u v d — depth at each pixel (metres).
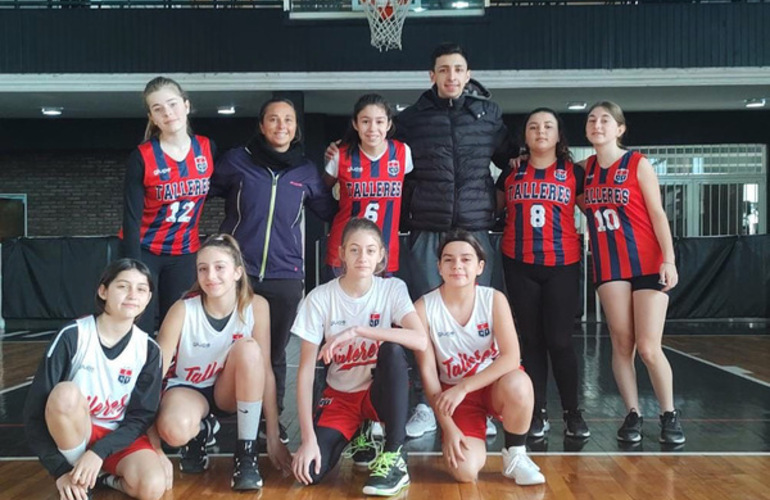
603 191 3.08
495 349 2.68
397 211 3.16
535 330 3.15
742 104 8.91
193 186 2.96
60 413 2.17
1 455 2.96
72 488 2.19
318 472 2.40
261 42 7.55
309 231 8.73
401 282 2.66
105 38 7.51
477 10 7.14
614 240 3.08
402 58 7.55
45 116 9.27
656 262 3.03
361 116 3.02
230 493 2.40
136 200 2.88
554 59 7.57
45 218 9.87
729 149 9.61
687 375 5.01
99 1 7.68
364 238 2.54
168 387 2.61
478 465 2.50
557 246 3.08
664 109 9.28
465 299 2.64
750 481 2.52
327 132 9.47
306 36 7.55
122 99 8.10
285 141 3.06
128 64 7.52
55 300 8.37
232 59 7.54
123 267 2.30
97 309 2.40
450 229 3.15
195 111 8.84
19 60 7.50
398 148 3.16
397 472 2.38
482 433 2.61
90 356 2.29
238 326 2.59
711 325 8.23
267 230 3.07
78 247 8.38
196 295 2.62
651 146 9.58
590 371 5.20
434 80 3.19
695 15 7.58
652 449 2.98
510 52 7.56
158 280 3.05
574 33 7.57
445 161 3.14
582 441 3.12
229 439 3.18
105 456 2.23
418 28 7.53
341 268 2.99
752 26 7.60
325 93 7.89
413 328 2.53
